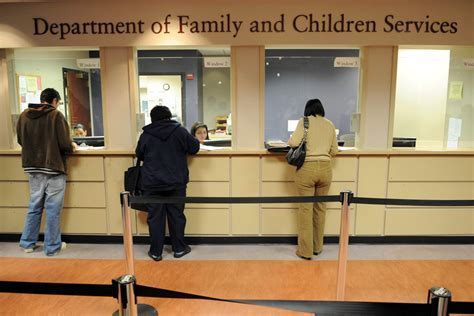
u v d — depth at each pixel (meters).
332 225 3.84
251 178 3.77
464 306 1.62
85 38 3.67
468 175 3.76
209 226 3.86
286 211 3.83
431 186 3.78
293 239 3.88
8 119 3.89
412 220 3.82
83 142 4.13
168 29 3.64
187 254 3.61
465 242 3.87
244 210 3.83
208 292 2.61
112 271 2.92
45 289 1.91
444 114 4.55
